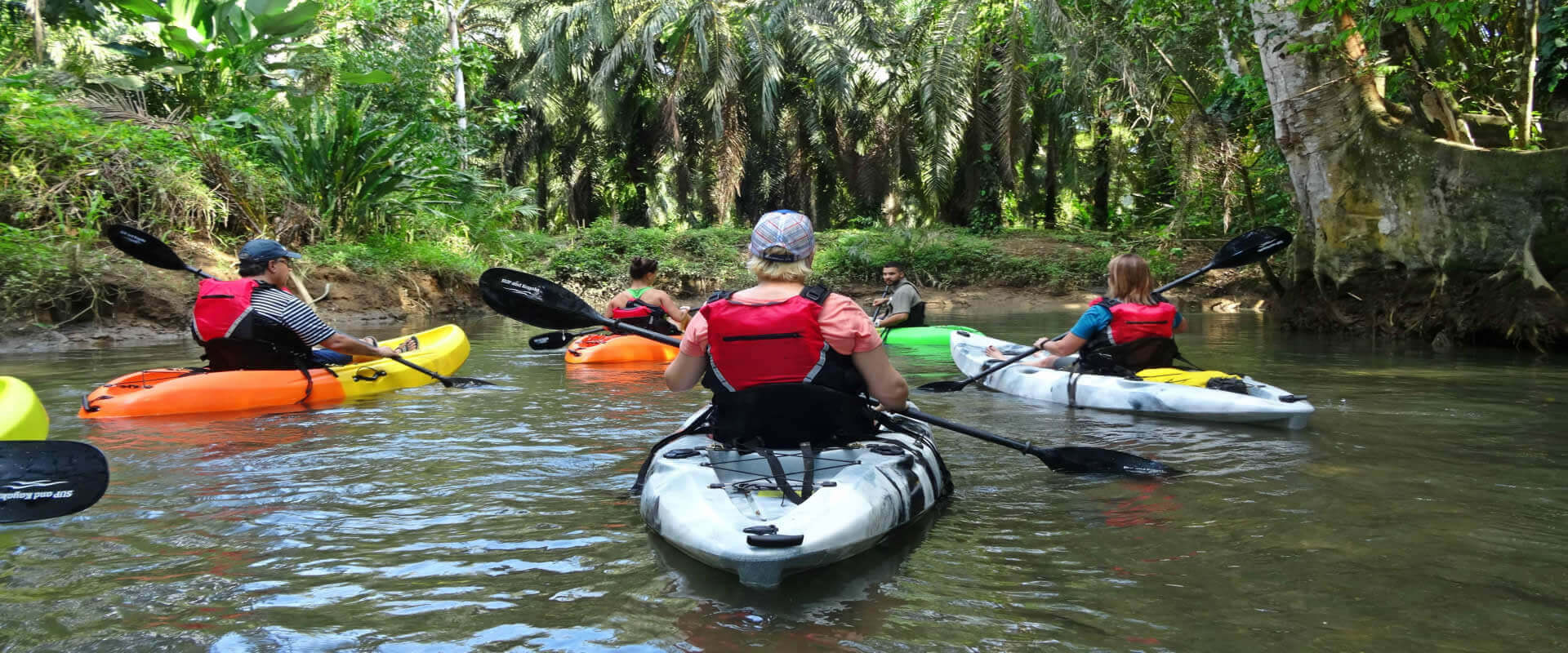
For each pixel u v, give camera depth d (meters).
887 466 2.91
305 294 11.10
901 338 9.41
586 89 24.69
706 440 3.26
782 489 2.68
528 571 2.53
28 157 9.62
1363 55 8.86
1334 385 5.93
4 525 2.94
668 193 27.25
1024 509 3.12
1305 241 10.09
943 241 19.88
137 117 11.02
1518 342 8.01
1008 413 5.11
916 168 22.89
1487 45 9.70
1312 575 2.46
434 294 13.21
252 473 3.62
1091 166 23.20
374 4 15.12
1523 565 2.52
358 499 3.27
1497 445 4.07
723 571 2.51
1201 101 13.58
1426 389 5.73
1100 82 13.95
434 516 3.06
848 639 2.07
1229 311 13.82
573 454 4.01
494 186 17.00
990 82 22.03
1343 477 3.51
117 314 9.16
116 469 3.69
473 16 25.38
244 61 12.95
